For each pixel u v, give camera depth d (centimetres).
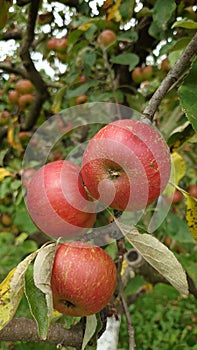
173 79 62
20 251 160
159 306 221
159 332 209
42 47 152
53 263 58
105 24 120
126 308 69
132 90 129
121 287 71
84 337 65
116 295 72
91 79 131
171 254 58
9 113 174
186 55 63
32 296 57
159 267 60
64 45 145
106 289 59
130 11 96
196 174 152
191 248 132
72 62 134
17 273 58
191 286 104
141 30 117
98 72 140
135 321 215
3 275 121
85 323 69
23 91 161
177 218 106
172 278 59
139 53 125
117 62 114
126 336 203
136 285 122
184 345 201
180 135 84
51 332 69
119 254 72
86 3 118
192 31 94
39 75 144
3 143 178
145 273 112
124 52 126
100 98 118
